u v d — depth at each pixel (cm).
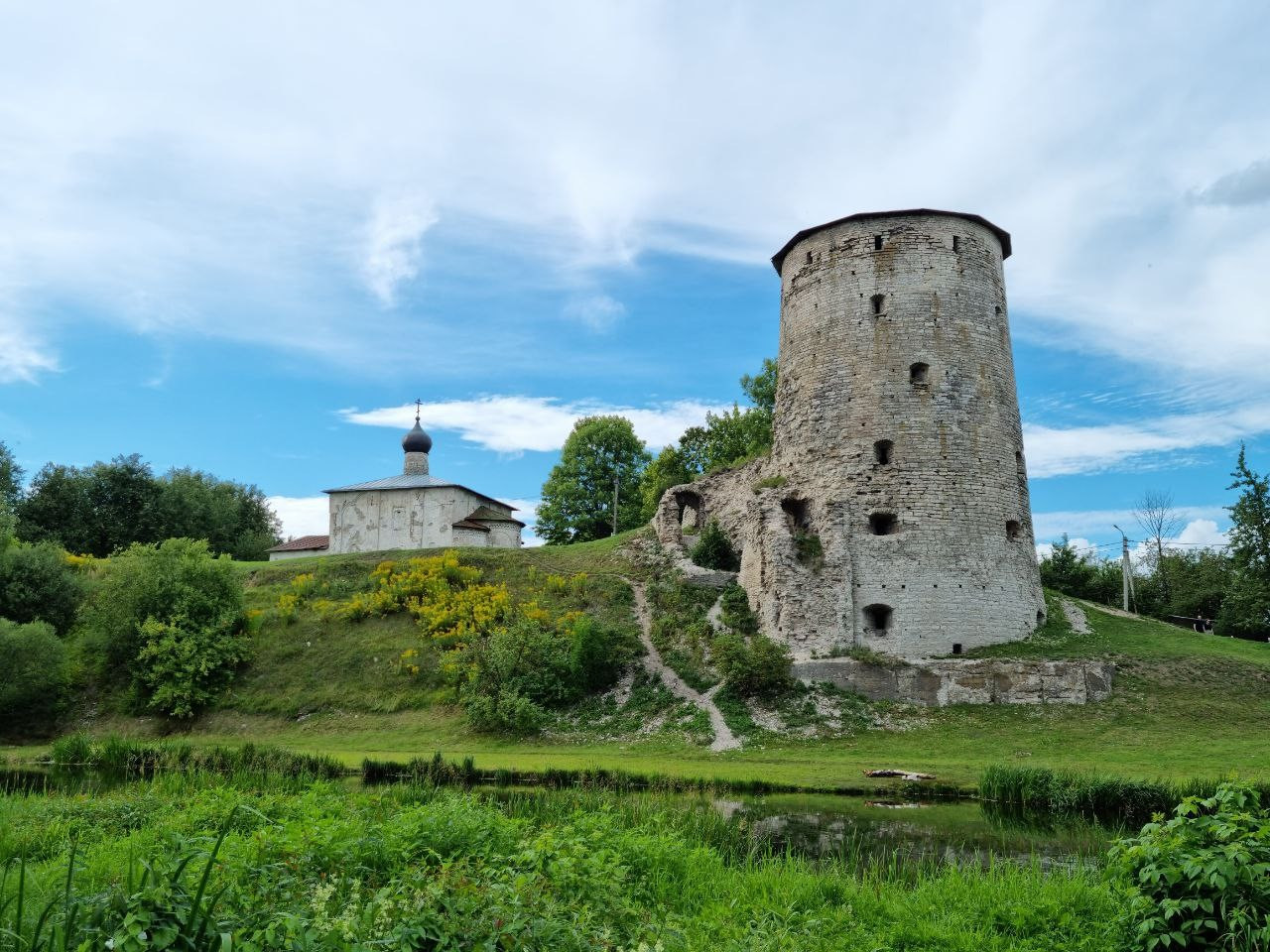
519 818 1386
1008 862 1259
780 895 1095
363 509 5881
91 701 3519
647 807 1652
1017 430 3706
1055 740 2645
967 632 3284
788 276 4009
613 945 833
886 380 3569
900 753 2616
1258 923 805
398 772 2277
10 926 702
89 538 6169
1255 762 2291
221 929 625
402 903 781
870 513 3441
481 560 4412
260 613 3922
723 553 4034
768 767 2412
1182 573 5909
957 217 3744
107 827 1438
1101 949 916
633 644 3431
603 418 6962
